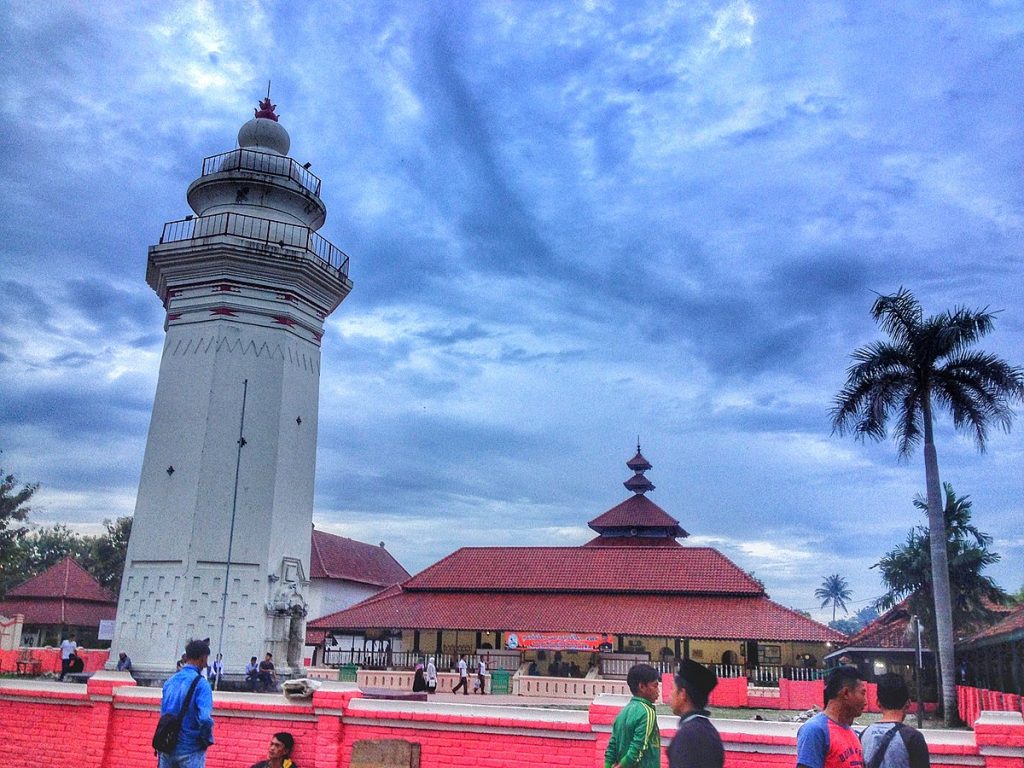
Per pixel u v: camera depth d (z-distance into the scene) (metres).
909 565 41.06
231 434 29.53
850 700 6.80
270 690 26.88
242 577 28.61
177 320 30.98
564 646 38.94
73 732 12.91
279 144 35.25
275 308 31.08
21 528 66.31
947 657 28.55
